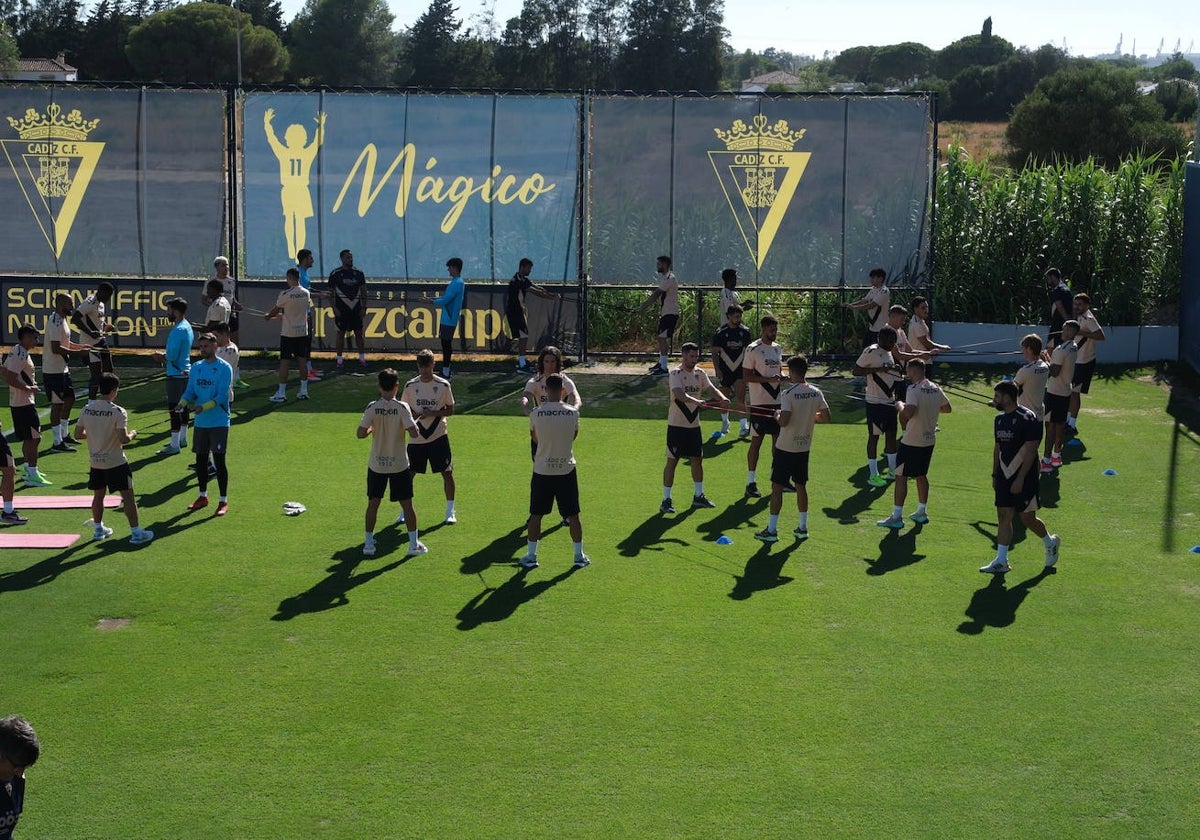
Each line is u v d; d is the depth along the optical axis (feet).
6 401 58.49
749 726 27.20
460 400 61.46
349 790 24.48
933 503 44.73
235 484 46.50
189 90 70.59
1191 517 43.01
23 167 71.15
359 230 71.26
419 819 23.47
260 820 23.40
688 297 75.87
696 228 71.72
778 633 32.48
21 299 71.61
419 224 71.20
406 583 36.09
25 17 291.38
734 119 70.90
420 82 294.25
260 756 25.77
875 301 63.72
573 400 39.32
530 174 70.85
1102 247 74.79
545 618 33.42
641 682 29.40
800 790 24.58
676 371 43.47
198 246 71.61
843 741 26.55
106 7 290.35
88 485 42.91
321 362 70.49
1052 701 28.53
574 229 71.26
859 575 37.09
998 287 73.46
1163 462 50.44
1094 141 143.54
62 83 70.64
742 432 55.01
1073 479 47.96
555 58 293.84
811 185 71.20
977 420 57.41
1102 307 72.49
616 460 50.75
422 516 42.86
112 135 71.00
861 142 70.74
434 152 70.85
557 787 24.63
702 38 283.79
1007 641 31.99
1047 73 272.31
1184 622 33.32
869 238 71.46
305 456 50.57
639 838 22.89
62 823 23.24
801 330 74.59
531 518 37.35
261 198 71.00
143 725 27.07
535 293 68.80
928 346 54.24
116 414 38.68
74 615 33.40
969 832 23.15
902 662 30.66
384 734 26.76
